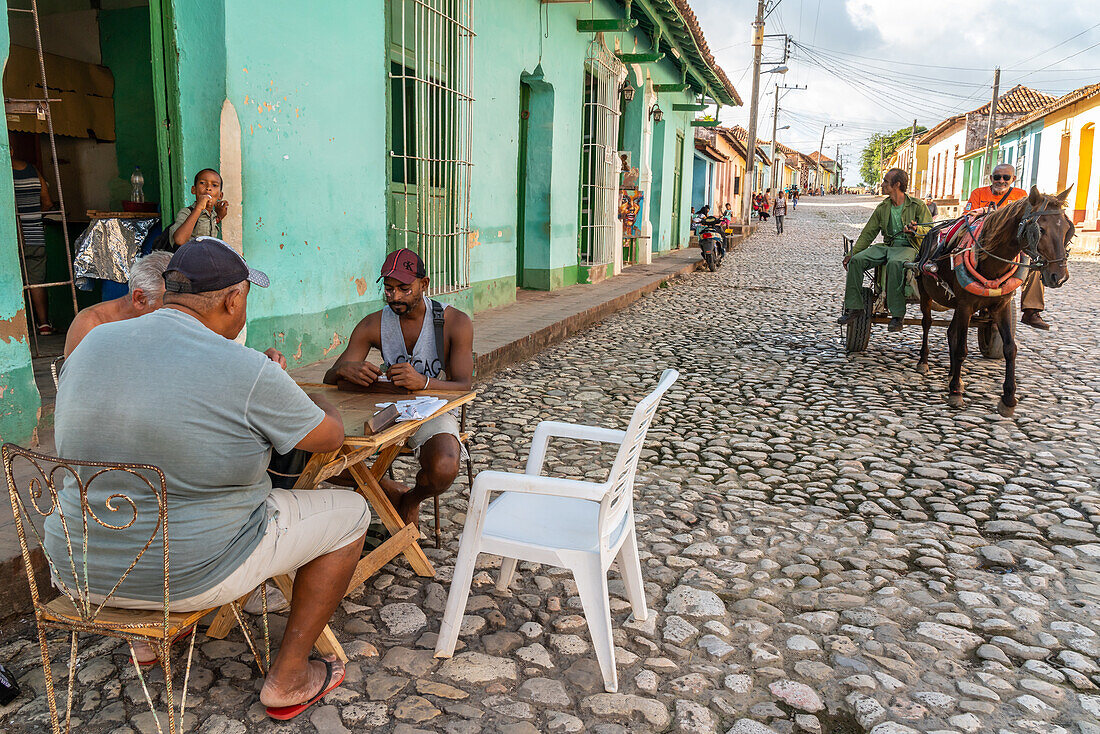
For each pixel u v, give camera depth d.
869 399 6.55
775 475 4.74
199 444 1.99
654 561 3.60
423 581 3.36
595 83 13.66
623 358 8.15
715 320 10.70
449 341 3.61
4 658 2.71
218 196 4.81
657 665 2.79
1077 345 8.80
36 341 5.84
